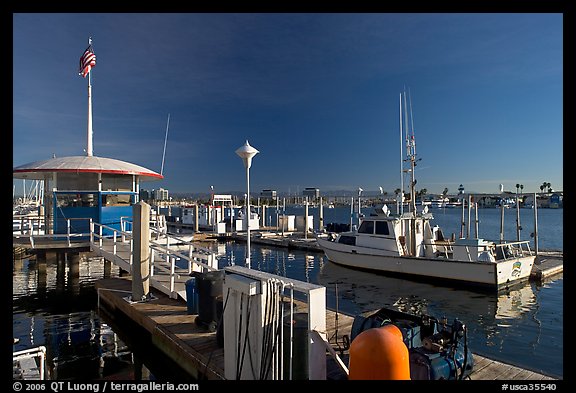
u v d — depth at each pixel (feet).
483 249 47.62
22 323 32.65
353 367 12.12
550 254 64.75
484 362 18.02
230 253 84.64
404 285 50.49
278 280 15.02
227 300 16.60
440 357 15.16
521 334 31.65
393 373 11.58
